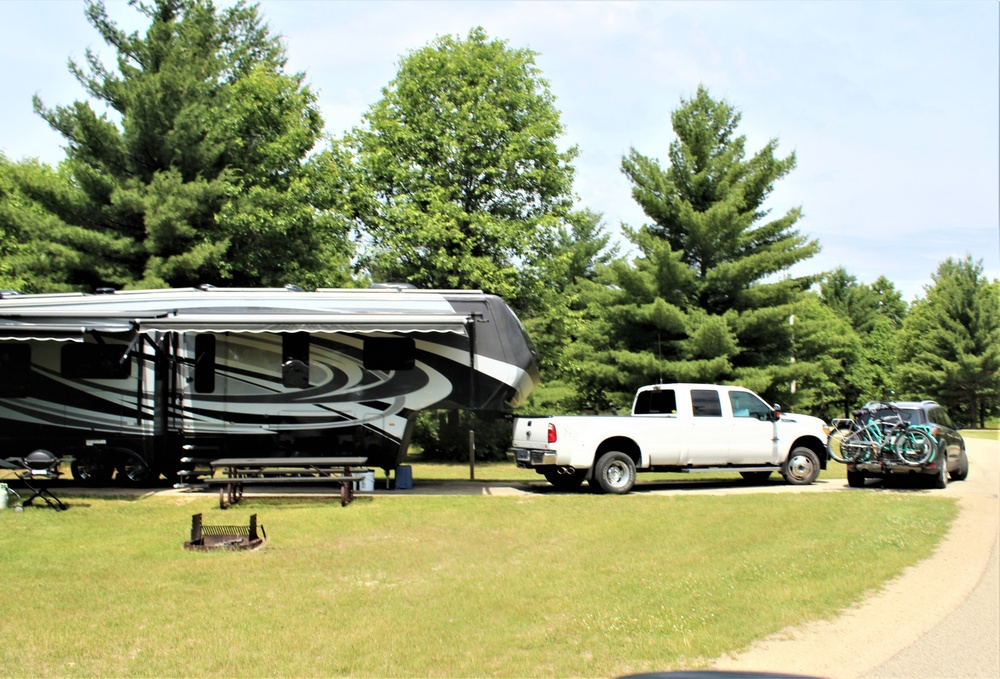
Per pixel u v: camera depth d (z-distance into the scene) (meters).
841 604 7.85
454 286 24.91
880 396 59.47
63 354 15.21
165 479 16.56
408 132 25.48
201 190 22.56
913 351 62.09
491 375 15.25
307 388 15.12
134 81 23.50
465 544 10.48
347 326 14.30
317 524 11.63
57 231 21.94
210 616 7.31
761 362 28.77
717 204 28.23
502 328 15.36
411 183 25.47
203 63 26.00
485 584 8.52
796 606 7.73
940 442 16.38
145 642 6.66
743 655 6.47
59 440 15.11
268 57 33.22
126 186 23.08
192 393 15.12
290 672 6.09
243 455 15.09
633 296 29.02
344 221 25.02
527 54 27.58
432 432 26.91
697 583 8.55
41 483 14.71
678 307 28.55
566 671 6.11
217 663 6.23
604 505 13.58
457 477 20.52
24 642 6.62
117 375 15.12
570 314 28.39
